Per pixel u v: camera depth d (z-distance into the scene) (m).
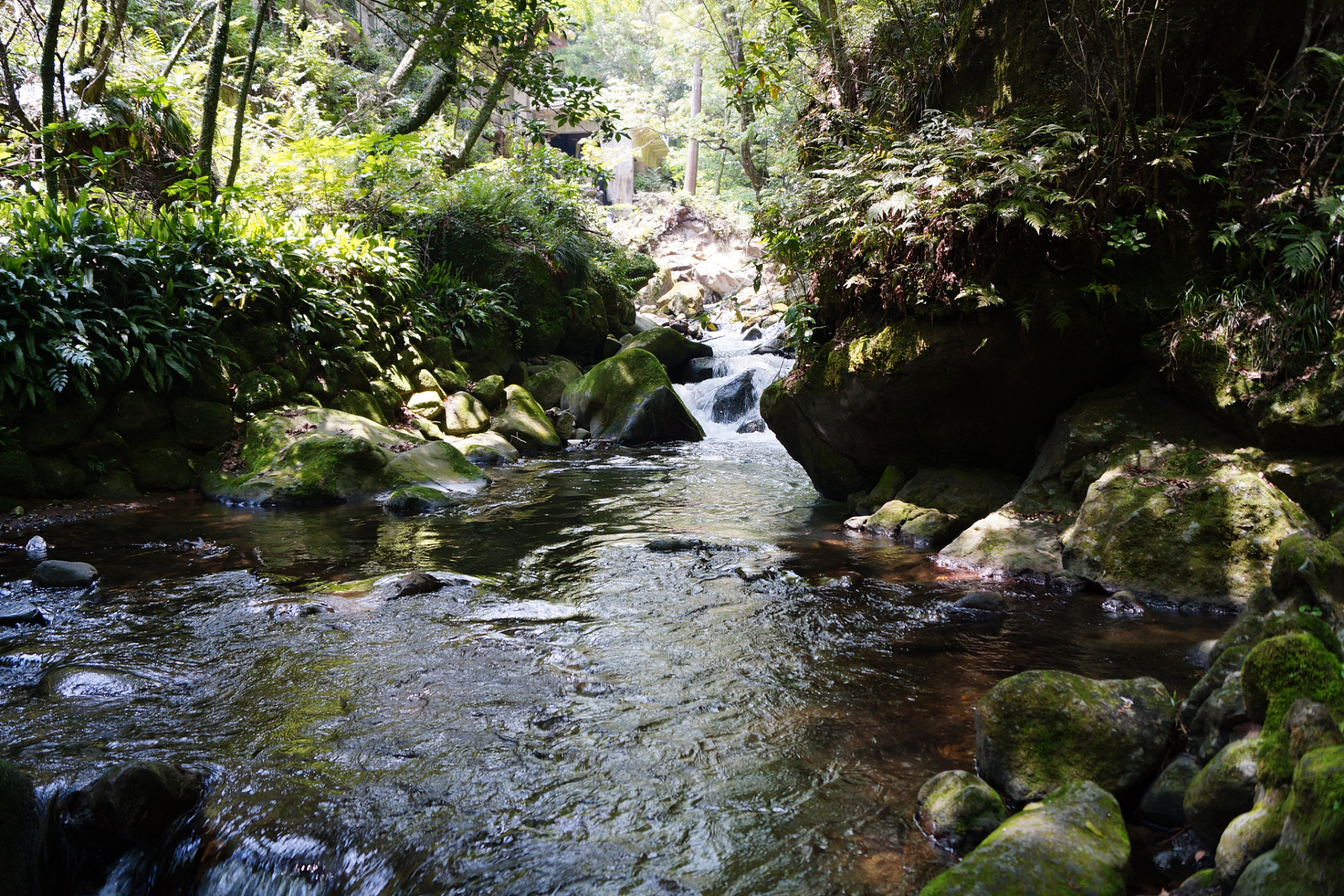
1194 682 3.77
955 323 6.00
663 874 2.53
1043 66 6.16
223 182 12.16
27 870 2.62
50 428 7.66
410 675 3.97
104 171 9.72
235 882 2.68
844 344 6.79
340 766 3.13
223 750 3.25
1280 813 2.21
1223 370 5.16
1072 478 5.76
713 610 4.91
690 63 25.42
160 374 8.24
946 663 4.09
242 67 14.95
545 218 15.07
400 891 2.51
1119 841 2.47
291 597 5.01
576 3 19.19
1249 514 4.79
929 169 5.97
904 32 6.79
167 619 4.73
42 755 3.18
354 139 12.70
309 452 8.36
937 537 6.27
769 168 14.48
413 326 11.77
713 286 24.45
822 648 4.30
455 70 12.23
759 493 8.55
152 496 8.11
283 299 9.94
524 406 11.99
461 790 2.97
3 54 9.41
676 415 12.49
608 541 6.57
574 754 3.23
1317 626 2.77
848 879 2.51
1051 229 5.33
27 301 7.73
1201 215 5.75
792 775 3.08
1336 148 5.27
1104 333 5.81
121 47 11.70
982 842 2.51
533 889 2.46
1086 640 4.34
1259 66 5.66
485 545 6.46
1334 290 5.01
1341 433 4.73
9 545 6.28
